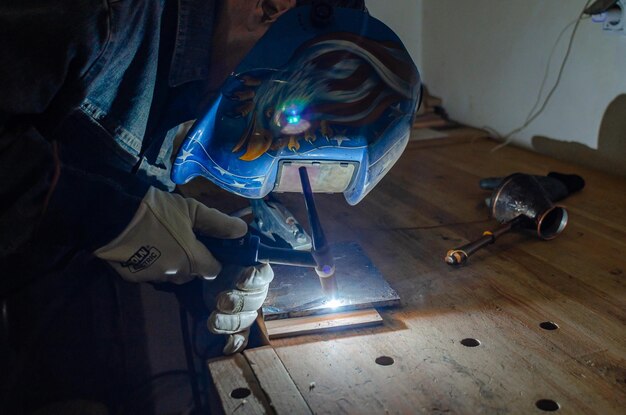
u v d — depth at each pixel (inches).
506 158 81.5
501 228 54.8
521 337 39.9
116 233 36.0
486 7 88.4
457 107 100.0
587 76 73.9
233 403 34.2
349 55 34.9
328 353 38.8
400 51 36.8
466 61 95.3
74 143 38.7
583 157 77.0
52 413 60.5
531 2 80.2
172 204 38.7
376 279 47.3
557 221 56.3
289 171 38.4
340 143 36.0
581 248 53.6
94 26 33.3
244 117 35.2
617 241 54.7
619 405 32.8
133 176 39.9
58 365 68.4
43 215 34.5
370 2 102.1
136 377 67.7
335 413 32.9
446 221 61.0
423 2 103.4
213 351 49.9
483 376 35.7
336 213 63.8
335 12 35.6
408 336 40.6
